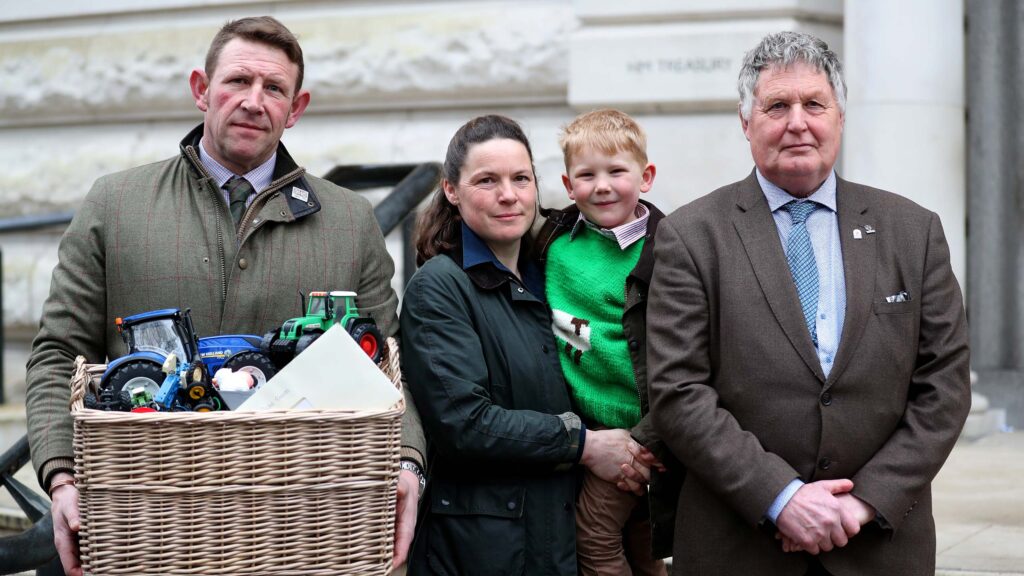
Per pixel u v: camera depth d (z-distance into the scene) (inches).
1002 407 229.3
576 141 110.9
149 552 81.9
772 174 98.5
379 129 257.0
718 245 98.1
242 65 99.8
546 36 239.8
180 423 80.9
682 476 104.7
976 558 138.8
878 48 212.7
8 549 123.6
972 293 238.1
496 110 249.0
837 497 92.0
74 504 87.7
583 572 109.8
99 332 101.8
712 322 97.4
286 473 82.2
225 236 101.7
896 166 211.8
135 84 276.4
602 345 107.3
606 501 108.0
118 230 100.7
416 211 171.5
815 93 96.3
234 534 82.0
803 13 224.1
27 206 289.4
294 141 262.5
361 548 84.6
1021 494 170.7
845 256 96.5
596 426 109.1
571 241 113.0
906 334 94.6
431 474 106.7
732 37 223.6
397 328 109.1
